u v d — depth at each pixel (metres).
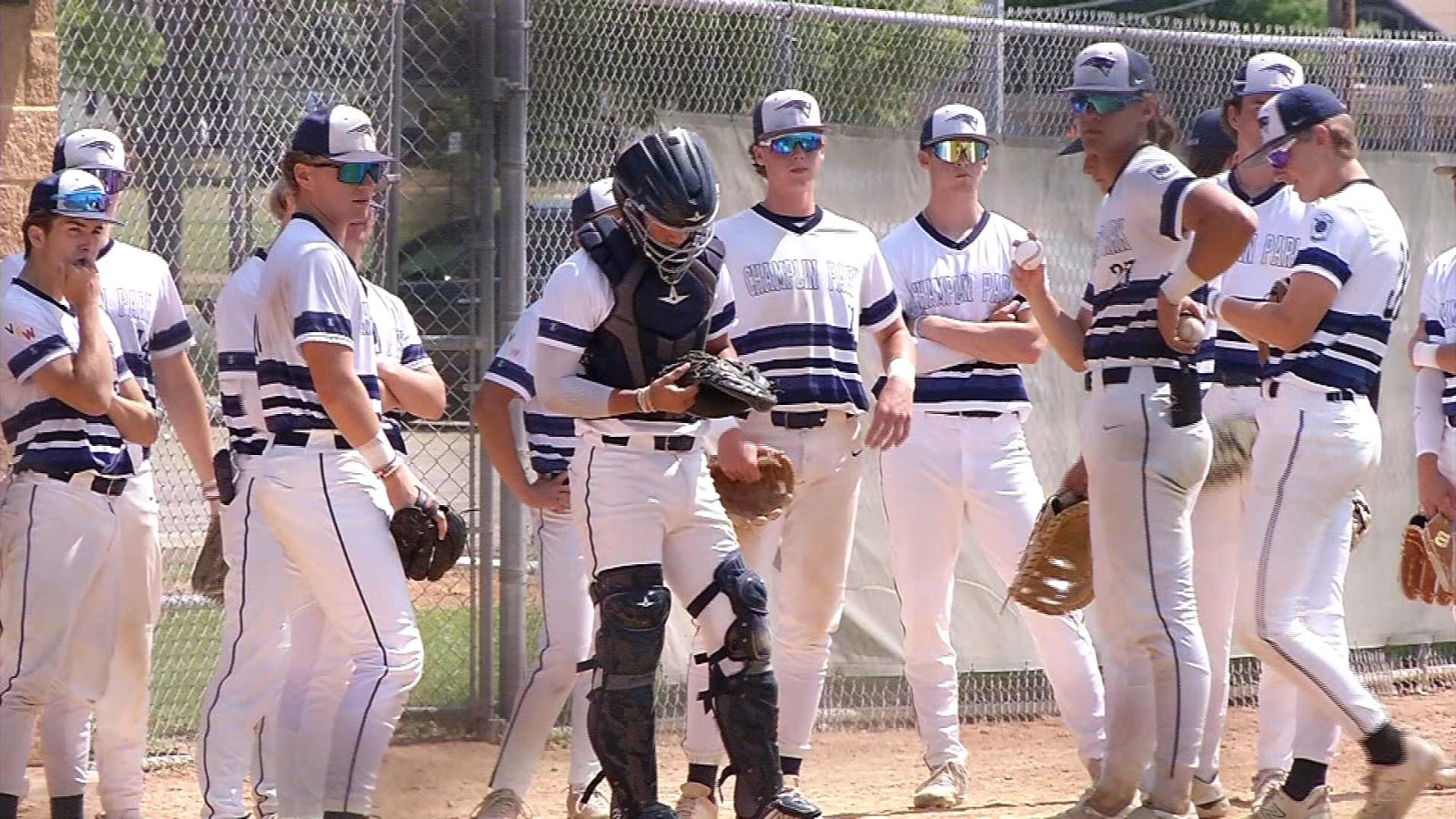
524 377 21.86
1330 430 20.78
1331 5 82.94
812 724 22.55
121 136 27.22
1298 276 20.58
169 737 26.67
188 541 29.20
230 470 20.30
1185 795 19.42
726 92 29.56
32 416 20.20
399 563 19.28
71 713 20.52
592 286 18.00
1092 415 19.52
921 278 24.91
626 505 18.19
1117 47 19.83
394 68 27.27
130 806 21.83
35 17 25.36
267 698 20.48
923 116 30.75
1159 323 18.91
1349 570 32.59
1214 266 18.39
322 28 27.38
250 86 27.36
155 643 29.12
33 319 19.83
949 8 38.78
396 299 22.28
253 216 27.50
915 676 24.91
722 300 19.14
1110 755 19.72
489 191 27.31
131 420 20.48
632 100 28.97
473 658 27.42
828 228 22.30
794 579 22.19
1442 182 33.12
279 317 18.91
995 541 24.61
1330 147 21.12
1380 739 20.23
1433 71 33.88
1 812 19.98
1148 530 19.22
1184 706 19.30
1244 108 23.56
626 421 18.17
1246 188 23.59
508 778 21.91
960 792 24.67
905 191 29.80
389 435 21.42
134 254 21.91
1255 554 21.05
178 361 22.17
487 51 27.38
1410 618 33.09
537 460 22.09
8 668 20.16
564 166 28.58
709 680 18.47
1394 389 32.94
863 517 29.56
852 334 22.11
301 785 20.27
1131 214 19.08
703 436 18.83
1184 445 19.22
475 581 27.42
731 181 28.58
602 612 18.20
